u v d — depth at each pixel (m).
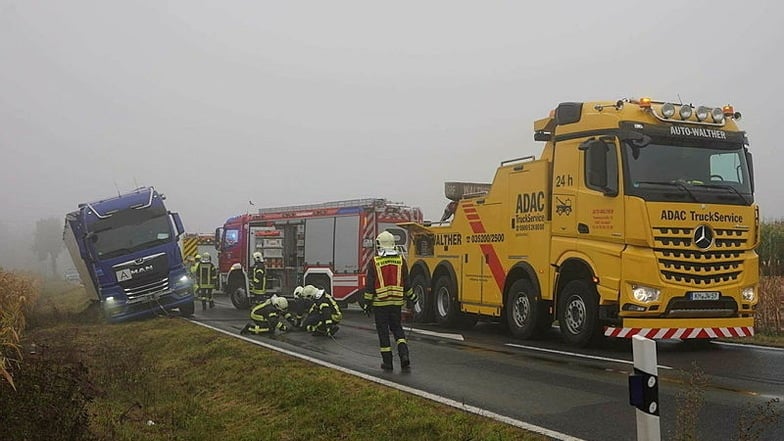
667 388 7.13
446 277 14.10
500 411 6.22
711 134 9.95
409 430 5.70
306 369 8.51
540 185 11.25
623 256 9.45
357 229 17.70
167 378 9.15
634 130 9.58
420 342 11.52
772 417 5.47
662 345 10.52
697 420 5.61
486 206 12.77
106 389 8.08
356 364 9.11
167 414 7.12
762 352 9.75
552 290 10.85
